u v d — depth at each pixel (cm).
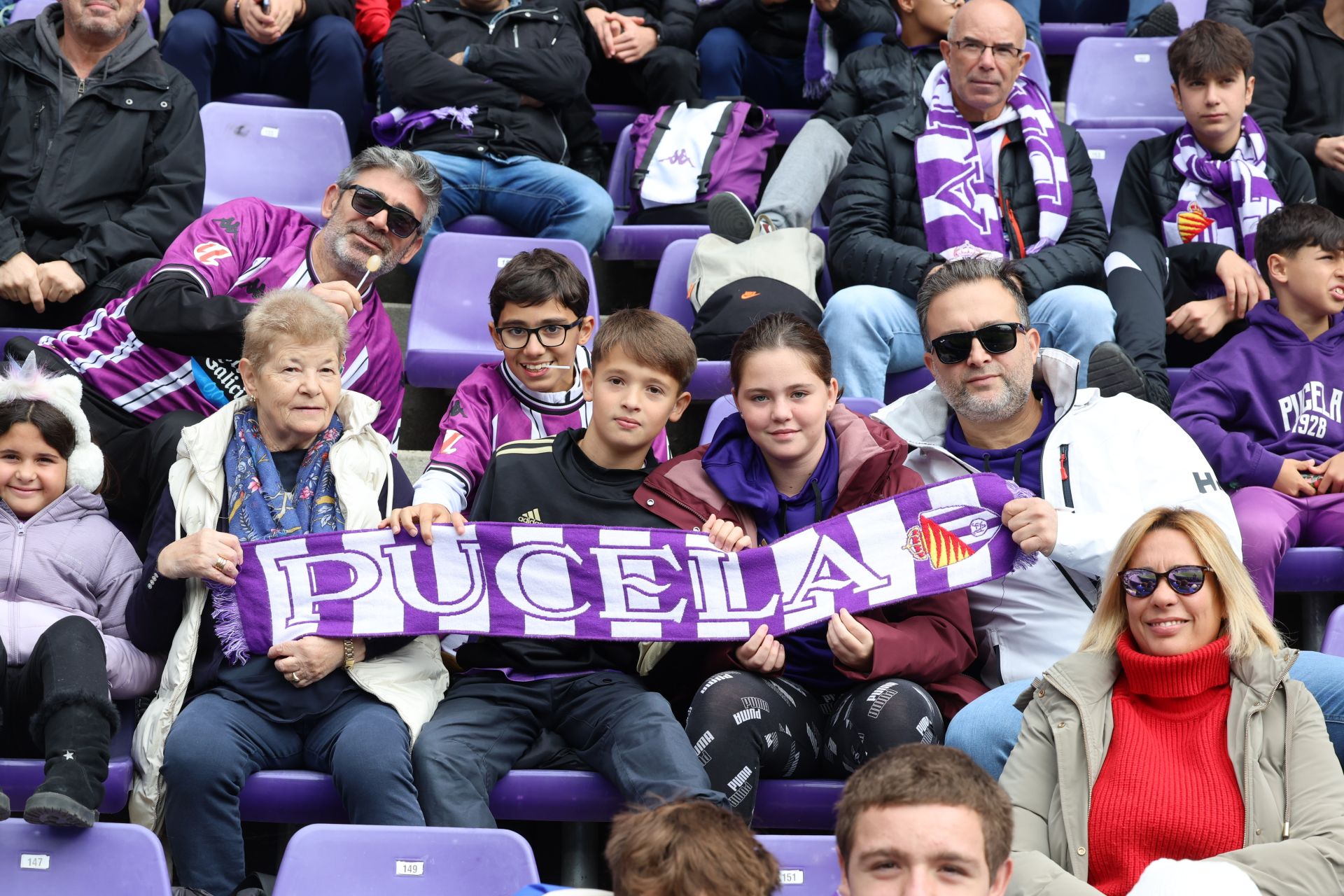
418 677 388
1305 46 688
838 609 390
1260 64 687
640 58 734
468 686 389
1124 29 803
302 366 396
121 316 489
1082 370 538
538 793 375
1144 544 343
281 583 386
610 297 655
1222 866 292
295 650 378
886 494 404
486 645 399
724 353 552
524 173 632
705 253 578
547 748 382
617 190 698
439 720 375
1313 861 300
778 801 371
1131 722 336
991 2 586
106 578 404
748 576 394
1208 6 762
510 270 467
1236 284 563
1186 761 329
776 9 751
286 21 709
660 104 731
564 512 404
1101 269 579
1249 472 489
